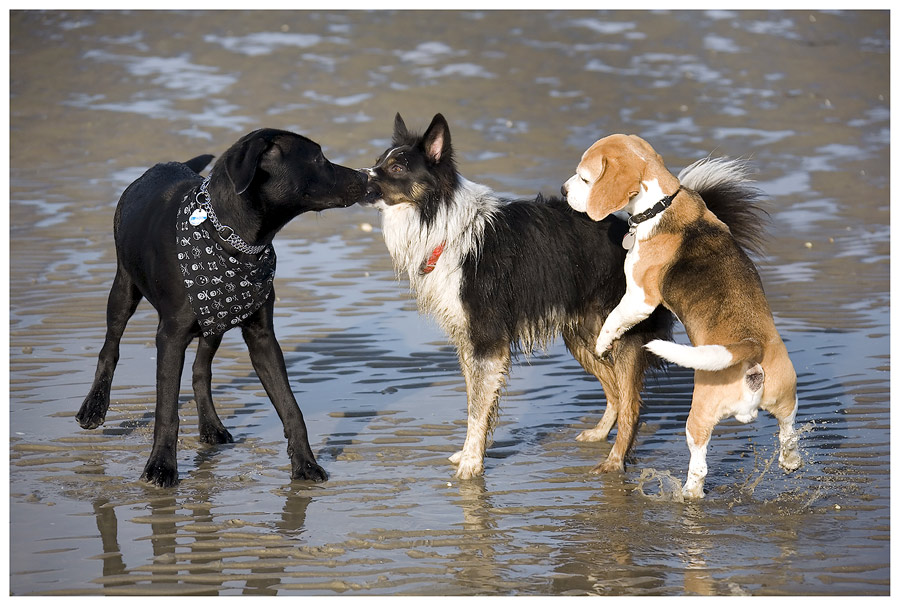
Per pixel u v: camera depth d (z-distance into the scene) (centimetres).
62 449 998
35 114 2575
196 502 890
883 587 729
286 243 1752
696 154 2273
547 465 984
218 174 901
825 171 2175
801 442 1009
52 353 1241
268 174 893
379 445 1027
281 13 3531
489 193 1019
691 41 3312
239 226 898
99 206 1923
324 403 1136
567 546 803
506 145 2334
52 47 3150
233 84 2811
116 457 985
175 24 3391
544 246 1005
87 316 1369
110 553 789
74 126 2477
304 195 909
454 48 3170
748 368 837
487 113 2592
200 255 902
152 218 950
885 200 1969
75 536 819
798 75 3002
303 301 1465
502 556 786
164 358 931
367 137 2361
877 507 869
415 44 3206
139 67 2969
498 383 979
